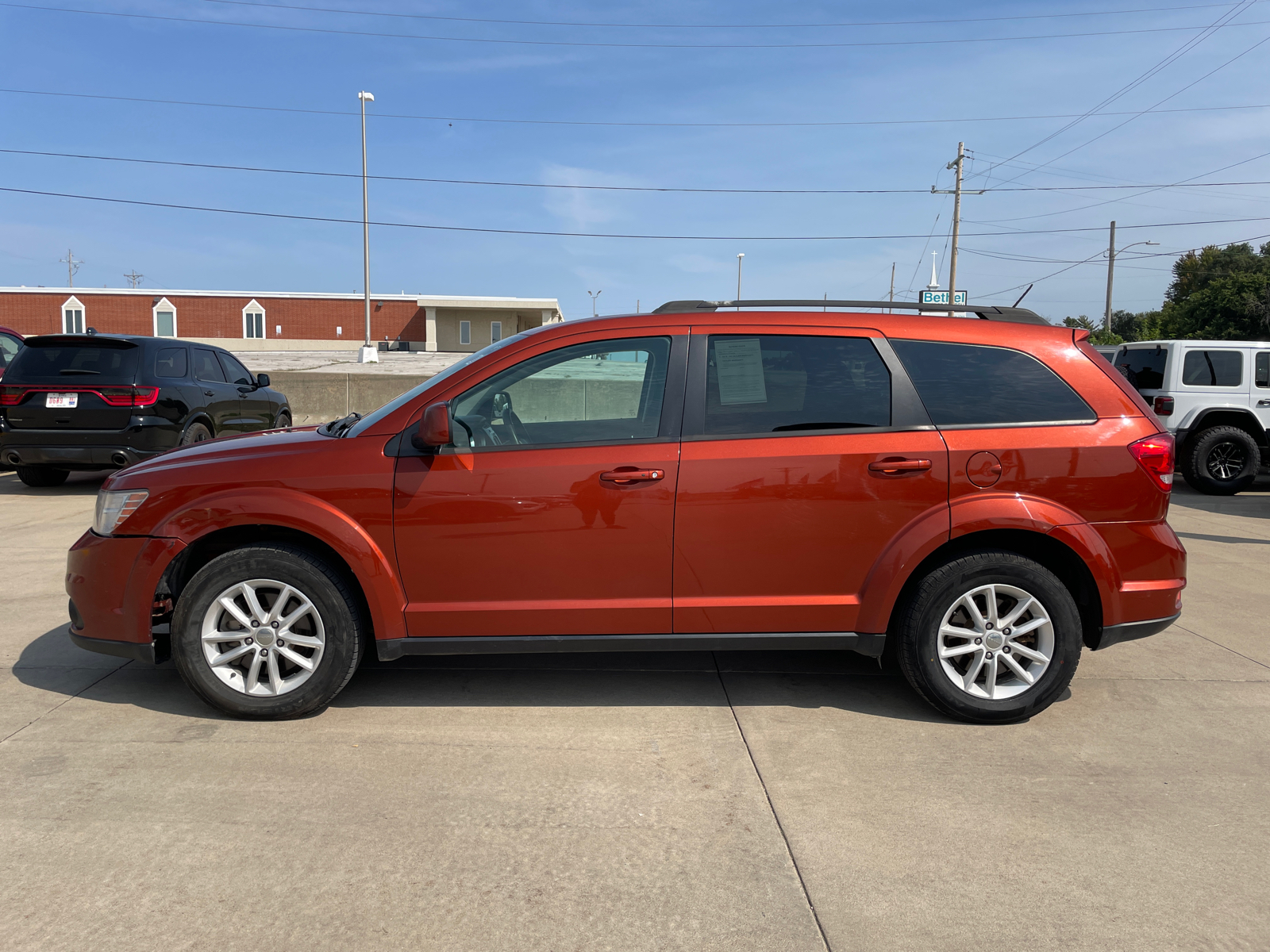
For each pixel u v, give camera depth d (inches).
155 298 1926.7
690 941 86.2
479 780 119.6
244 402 418.3
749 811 111.8
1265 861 101.0
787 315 142.5
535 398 139.3
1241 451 405.1
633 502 134.3
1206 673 164.6
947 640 139.3
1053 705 148.2
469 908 91.0
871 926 88.7
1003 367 140.5
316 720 139.4
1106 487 136.3
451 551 134.6
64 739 131.0
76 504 336.5
